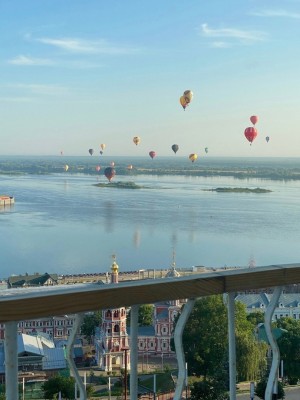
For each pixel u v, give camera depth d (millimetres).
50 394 53812
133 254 171250
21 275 134125
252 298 96312
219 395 44312
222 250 173750
